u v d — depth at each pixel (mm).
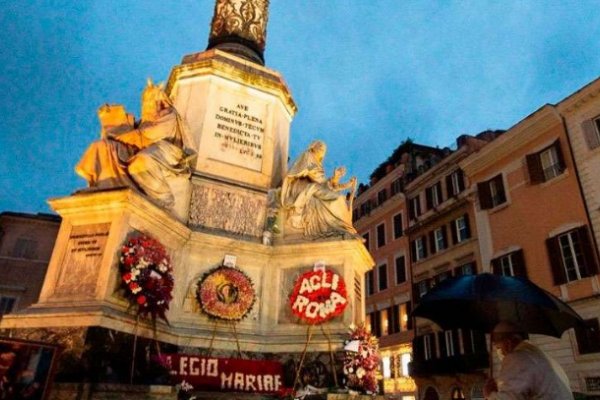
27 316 5133
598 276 16703
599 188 17406
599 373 15742
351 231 7438
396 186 32281
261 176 8234
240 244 7102
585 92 18375
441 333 24188
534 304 2938
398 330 28266
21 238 26062
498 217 21750
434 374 23312
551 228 18922
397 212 30938
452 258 24875
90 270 5484
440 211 26141
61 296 5430
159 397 4715
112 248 5516
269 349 6547
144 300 5410
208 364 5816
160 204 6531
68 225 5895
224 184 7586
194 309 6559
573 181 18453
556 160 19406
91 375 4656
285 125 9234
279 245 7281
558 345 17266
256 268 7188
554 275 18172
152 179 6551
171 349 6008
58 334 4918
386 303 29781
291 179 7902
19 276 25266
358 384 6039
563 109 19203
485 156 22922
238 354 6395
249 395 5852
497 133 27422
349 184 8070
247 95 8688
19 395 3529
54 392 4395
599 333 16125
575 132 18750
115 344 5039
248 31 9930
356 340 6223
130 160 6621
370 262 7914
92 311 4992
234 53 9414
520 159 21125
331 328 6543
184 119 7836
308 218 7488
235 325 6645
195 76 8602
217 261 6984
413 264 28062
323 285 6707
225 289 6699
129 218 5801
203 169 7746
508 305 3256
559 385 2607
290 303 6840
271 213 7602
